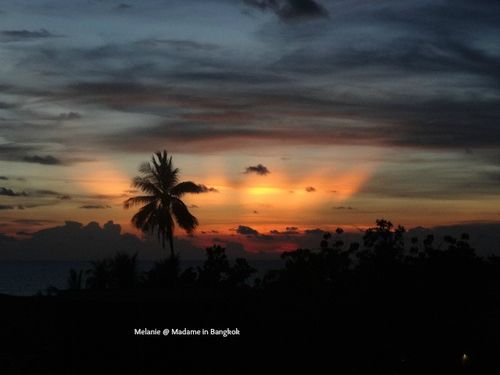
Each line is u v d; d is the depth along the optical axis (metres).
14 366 21.23
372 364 25.45
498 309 27.47
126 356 22.69
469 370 25.64
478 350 26.03
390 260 30.55
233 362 23.41
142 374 22.41
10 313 23.41
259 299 26.81
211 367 23.06
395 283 28.39
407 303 27.41
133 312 23.70
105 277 41.72
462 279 28.31
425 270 28.89
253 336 24.31
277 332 24.77
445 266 28.62
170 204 53.56
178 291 25.95
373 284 28.59
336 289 29.66
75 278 44.91
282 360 24.03
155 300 24.12
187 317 24.11
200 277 40.72
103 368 22.23
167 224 53.28
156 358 22.88
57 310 23.78
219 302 24.94
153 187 53.44
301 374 23.94
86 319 23.47
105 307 23.70
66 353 22.34
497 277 29.58
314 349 24.78
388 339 26.27
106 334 23.12
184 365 22.91
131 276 41.41
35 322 23.20
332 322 26.06
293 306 26.81
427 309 27.38
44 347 22.25
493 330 26.42
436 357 26.08
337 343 25.42
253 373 23.38
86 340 22.83
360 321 26.48
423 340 26.47
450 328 26.80
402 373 25.58
